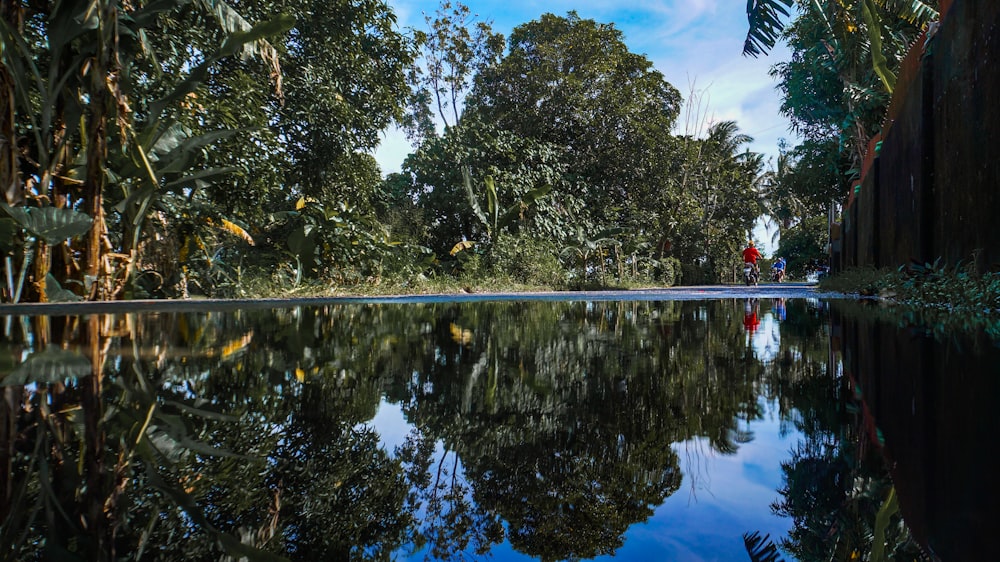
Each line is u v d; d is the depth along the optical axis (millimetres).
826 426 871
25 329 2490
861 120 9586
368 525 502
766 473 637
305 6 10000
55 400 1071
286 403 1057
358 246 10977
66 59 4914
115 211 5340
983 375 1356
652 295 8641
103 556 458
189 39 7000
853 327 2807
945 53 4375
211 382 1276
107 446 781
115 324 2875
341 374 1405
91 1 4500
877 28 6270
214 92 8195
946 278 4039
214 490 612
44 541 485
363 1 11000
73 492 611
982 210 3705
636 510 522
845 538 446
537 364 1589
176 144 5867
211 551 459
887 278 5578
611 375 1392
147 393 1146
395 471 664
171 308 4309
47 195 4703
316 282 10016
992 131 3523
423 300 7168
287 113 9984
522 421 915
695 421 910
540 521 497
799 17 9844
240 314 3900
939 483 600
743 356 1771
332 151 10750
